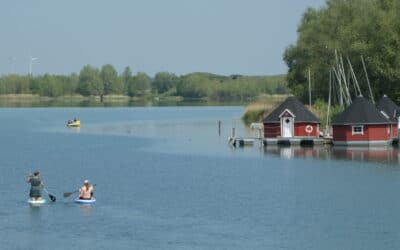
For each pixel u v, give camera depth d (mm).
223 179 180375
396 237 120188
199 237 121062
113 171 198750
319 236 121250
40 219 133875
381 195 154750
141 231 124812
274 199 152000
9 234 123188
